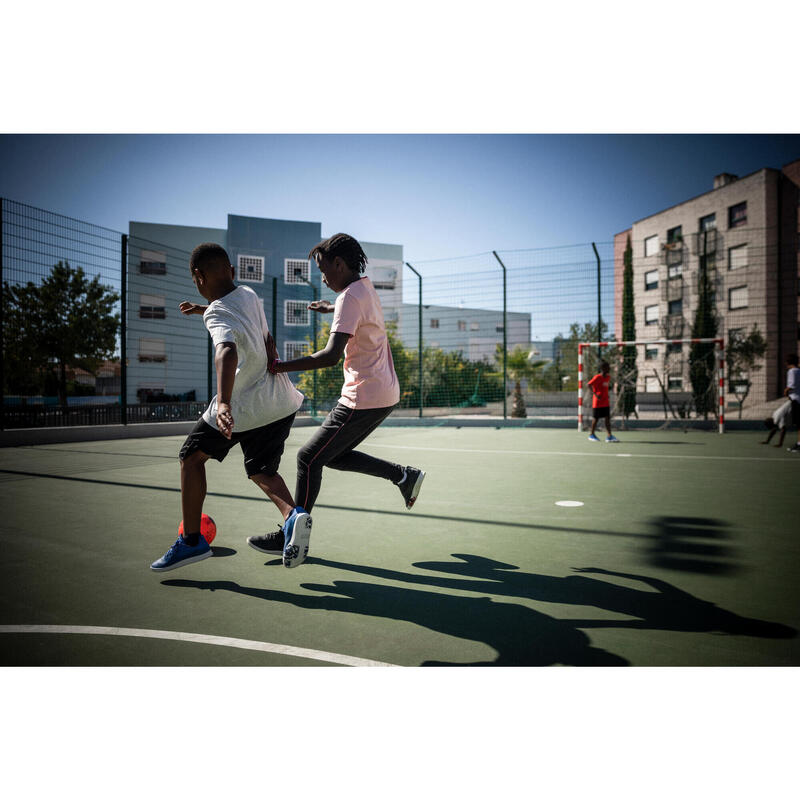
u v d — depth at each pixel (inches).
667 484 217.9
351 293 104.3
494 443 422.3
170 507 176.6
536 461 300.8
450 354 762.2
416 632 81.7
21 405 410.3
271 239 1266.0
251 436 105.7
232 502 184.9
